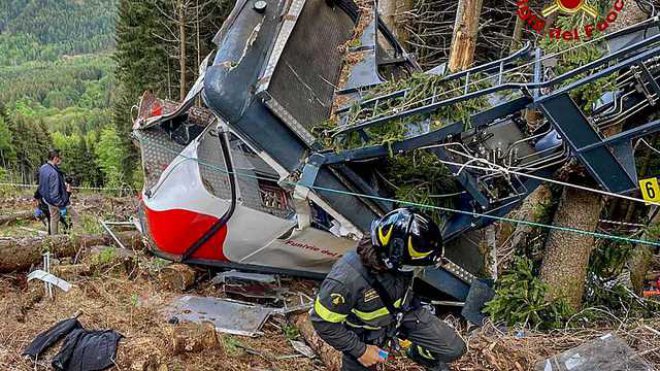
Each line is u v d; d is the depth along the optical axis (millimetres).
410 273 2635
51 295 4551
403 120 4012
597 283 5688
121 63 26594
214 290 5191
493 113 3910
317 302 2586
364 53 4906
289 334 4227
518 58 4258
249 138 4031
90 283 4832
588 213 4832
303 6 4633
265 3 4398
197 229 4789
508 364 3783
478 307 4750
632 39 4180
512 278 4766
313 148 4113
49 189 8141
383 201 4289
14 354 3576
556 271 4992
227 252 4965
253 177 5035
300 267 5152
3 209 11422
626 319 4609
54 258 5551
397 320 2752
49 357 3518
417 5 12281
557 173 4586
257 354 3844
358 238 4402
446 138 4234
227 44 4148
